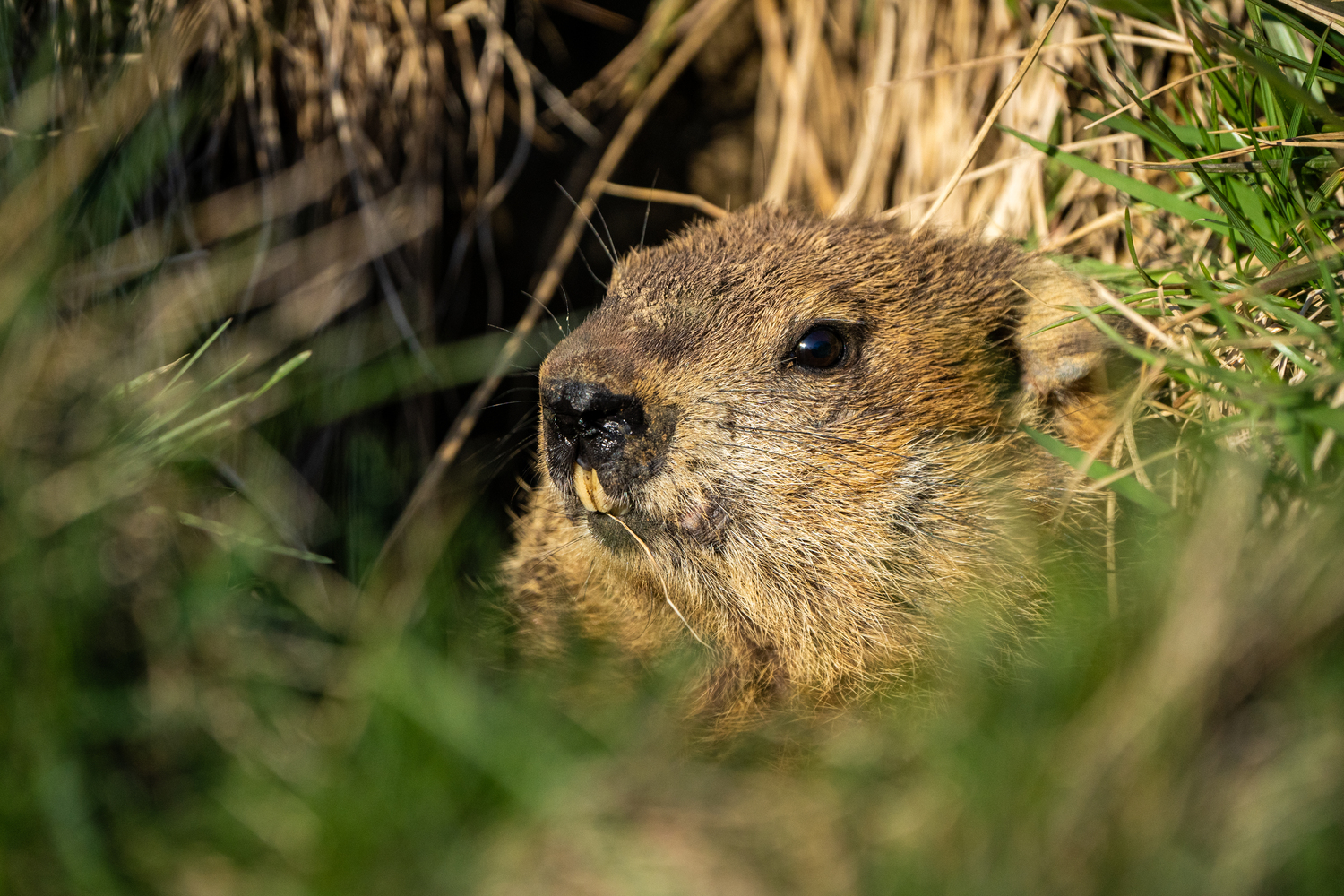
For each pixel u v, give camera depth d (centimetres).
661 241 1002
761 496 554
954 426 580
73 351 607
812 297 569
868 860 383
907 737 480
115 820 446
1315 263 509
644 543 554
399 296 892
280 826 437
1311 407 456
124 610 562
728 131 1010
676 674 587
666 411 543
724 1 940
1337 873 352
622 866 400
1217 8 693
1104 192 759
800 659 573
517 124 963
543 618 658
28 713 446
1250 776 375
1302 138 540
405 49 881
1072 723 399
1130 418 516
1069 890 351
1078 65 766
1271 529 445
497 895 397
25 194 593
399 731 458
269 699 527
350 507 829
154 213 763
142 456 566
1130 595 518
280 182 826
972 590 562
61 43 700
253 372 806
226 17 794
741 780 476
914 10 879
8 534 485
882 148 894
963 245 643
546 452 572
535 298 838
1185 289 598
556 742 465
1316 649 392
